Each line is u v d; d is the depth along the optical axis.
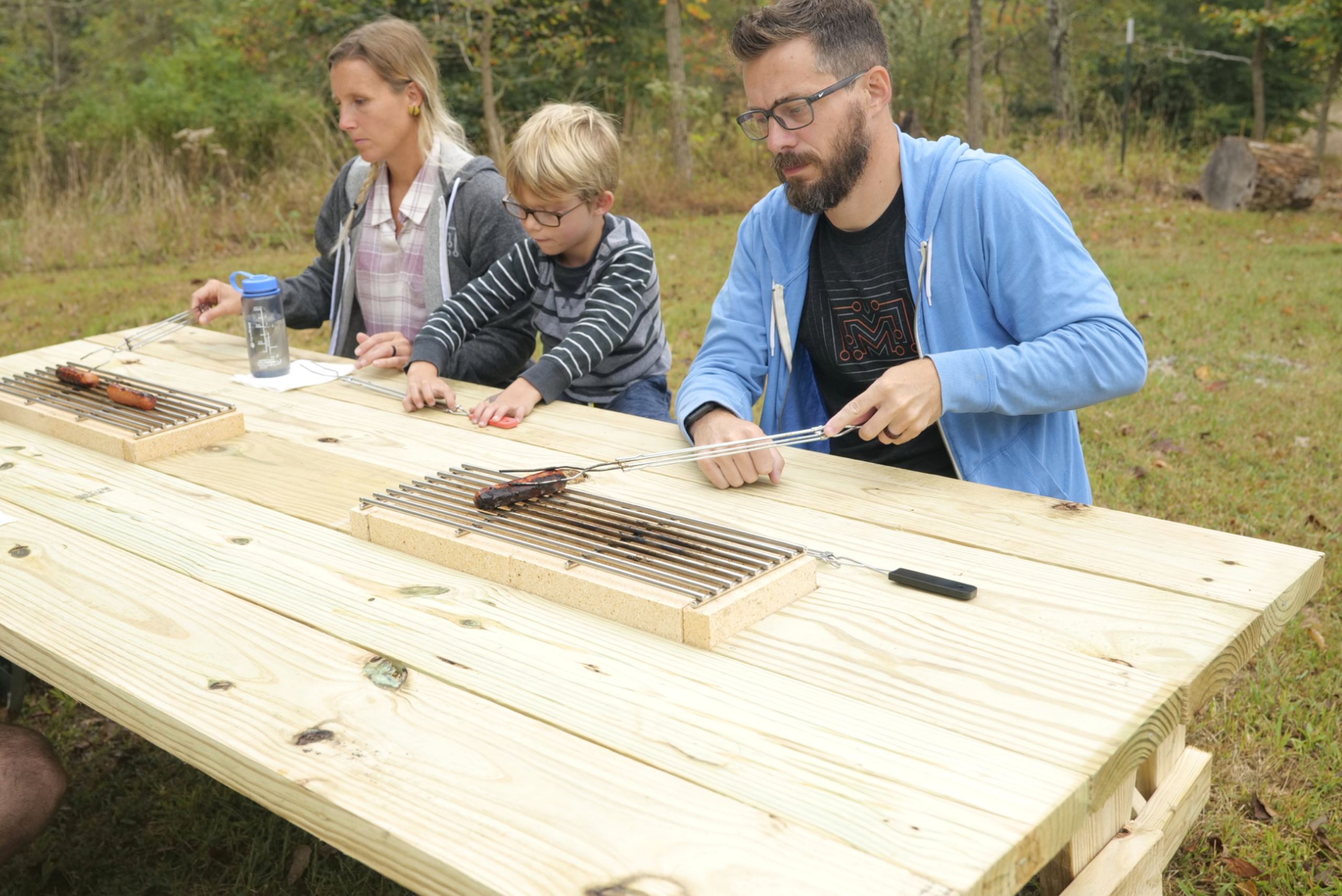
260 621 1.45
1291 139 16.64
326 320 3.54
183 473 2.05
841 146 1.97
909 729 1.15
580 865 0.96
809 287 2.30
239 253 9.72
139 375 2.78
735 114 13.26
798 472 1.95
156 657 1.36
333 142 12.16
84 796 2.51
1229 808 2.25
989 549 1.58
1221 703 2.59
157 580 1.59
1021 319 2.05
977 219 2.06
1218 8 15.39
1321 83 16.58
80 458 2.15
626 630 1.40
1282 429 4.34
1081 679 1.23
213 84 12.78
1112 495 3.73
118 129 12.57
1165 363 5.34
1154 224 9.81
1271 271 7.39
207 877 2.27
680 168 11.50
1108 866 1.48
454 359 2.89
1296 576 1.45
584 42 12.85
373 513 1.71
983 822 0.99
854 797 1.04
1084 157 12.33
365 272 3.31
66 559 1.67
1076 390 1.88
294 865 2.28
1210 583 1.44
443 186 3.10
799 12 1.91
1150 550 1.55
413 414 2.40
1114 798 1.50
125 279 8.59
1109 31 17.20
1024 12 17.06
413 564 1.62
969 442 2.09
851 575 1.52
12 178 12.77
